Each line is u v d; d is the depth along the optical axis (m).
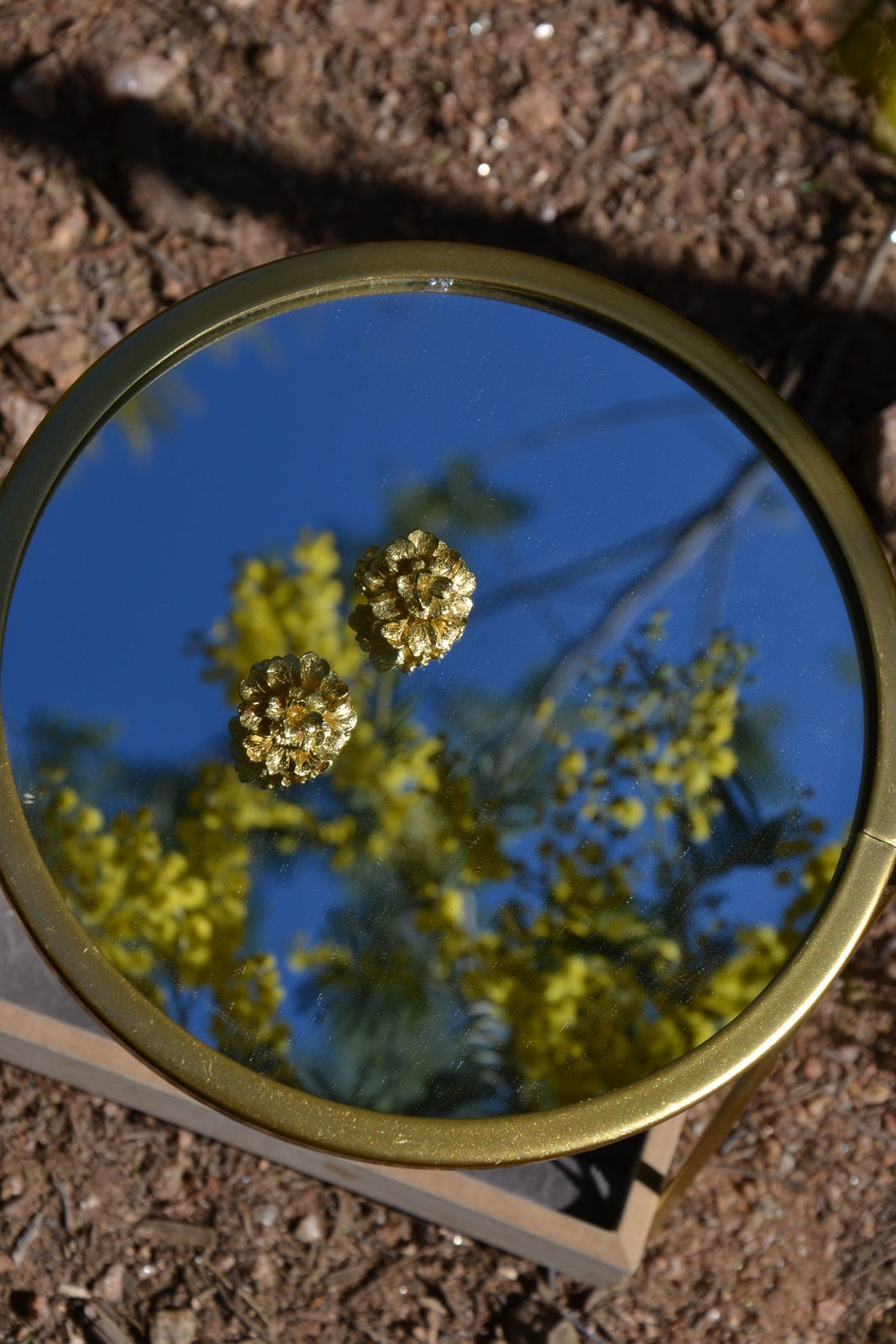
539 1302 0.61
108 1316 0.60
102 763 0.49
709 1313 0.61
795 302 0.74
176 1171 0.62
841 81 0.77
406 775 0.50
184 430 0.52
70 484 0.51
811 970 0.48
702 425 0.52
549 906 0.49
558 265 0.53
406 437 0.52
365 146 0.75
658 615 0.51
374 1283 0.61
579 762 0.50
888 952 0.65
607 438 0.52
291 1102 0.47
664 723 0.50
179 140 0.75
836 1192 0.62
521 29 0.78
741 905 0.49
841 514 0.51
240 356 0.52
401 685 0.50
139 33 0.76
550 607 0.51
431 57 0.77
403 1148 0.46
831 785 0.49
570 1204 0.59
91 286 0.72
